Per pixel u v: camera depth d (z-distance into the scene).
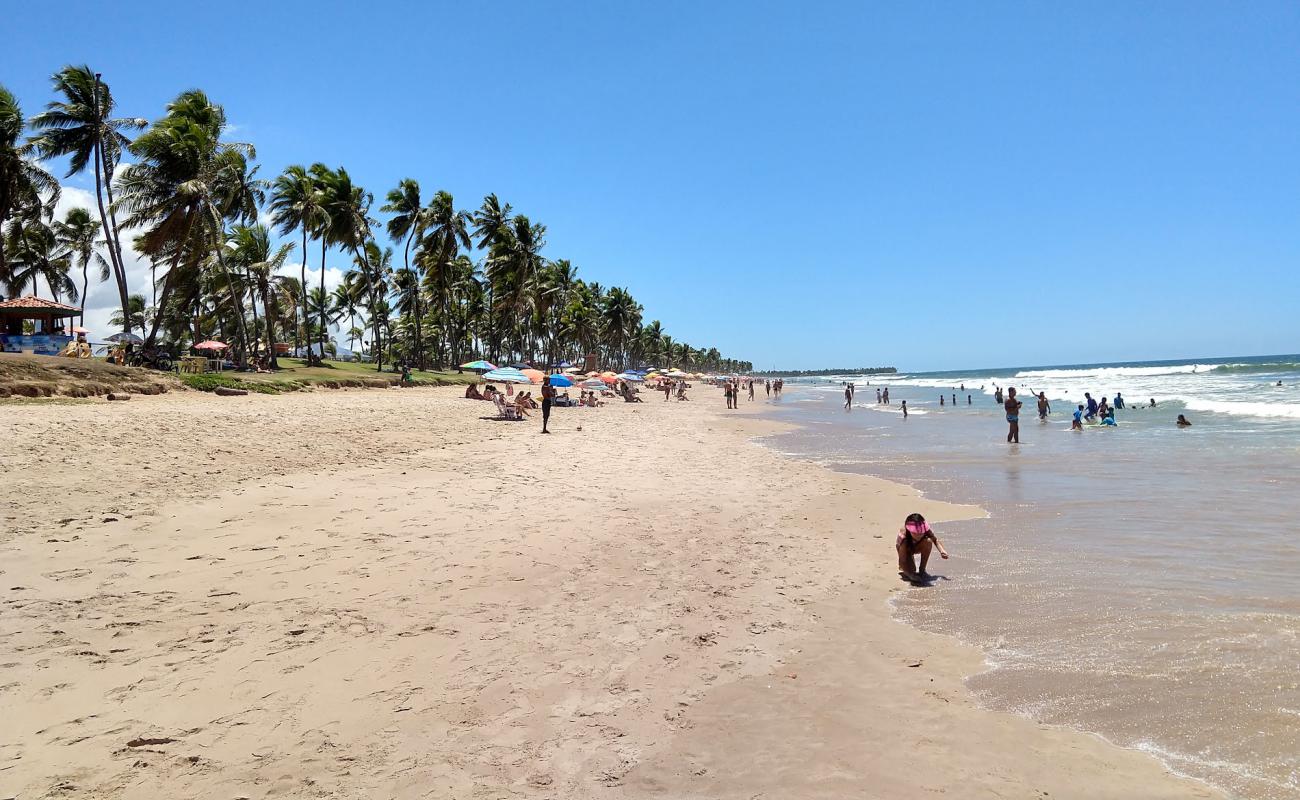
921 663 5.39
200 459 12.96
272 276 47.59
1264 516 10.14
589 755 3.96
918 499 12.75
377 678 4.80
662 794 3.60
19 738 3.88
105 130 33.25
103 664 4.82
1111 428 26.48
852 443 23.80
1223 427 24.69
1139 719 4.40
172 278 34.28
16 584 6.25
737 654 5.51
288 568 7.14
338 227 47.84
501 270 61.16
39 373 22.22
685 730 4.29
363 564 7.41
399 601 6.34
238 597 6.25
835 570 8.05
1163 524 9.86
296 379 36.47
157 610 5.85
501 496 11.69
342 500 10.55
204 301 55.47
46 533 7.83
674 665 5.25
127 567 6.89
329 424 20.39
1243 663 5.10
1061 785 3.71
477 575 7.21
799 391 95.19
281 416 21.05
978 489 13.67
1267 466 14.99
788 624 6.22
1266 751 3.97
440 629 5.73
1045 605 6.61
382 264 65.69
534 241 61.62
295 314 63.22
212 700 4.40
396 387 43.66
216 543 7.89
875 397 70.31
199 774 3.61
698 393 85.06
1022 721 4.44
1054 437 23.81
